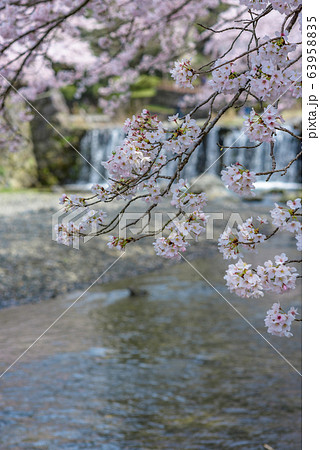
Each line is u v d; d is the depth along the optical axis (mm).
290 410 4449
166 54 9125
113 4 5852
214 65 2133
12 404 4523
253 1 2217
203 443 3949
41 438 4004
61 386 4887
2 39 4957
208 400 4656
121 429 4156
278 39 2049
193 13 7836
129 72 10148
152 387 4914
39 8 4949
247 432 4113
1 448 3828
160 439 4023
